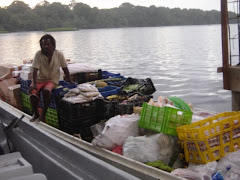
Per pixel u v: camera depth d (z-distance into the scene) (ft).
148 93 19.89
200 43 169.27
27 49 152.76
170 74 62.75
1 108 16.07
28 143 12.05
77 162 9.56
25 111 24.11
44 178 7.77
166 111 14.11
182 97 41.68
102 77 23.97
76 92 18.15
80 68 23.40
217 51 114.73
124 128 15.02
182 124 14.24
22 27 512.63
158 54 112.27
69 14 576.61
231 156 12.78
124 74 67.56
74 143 16.12
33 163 11.73
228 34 21.18
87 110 17.80
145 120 14.90
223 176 12.16
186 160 13.55
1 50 149.28
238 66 21.09
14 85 25.27
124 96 18.51
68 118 18.07
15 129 13.62
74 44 189.37
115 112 17.65
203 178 11.98
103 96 19.10
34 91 18.58
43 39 18.60
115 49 143.13
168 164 13.79
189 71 65.62
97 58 104.83
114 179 8.23
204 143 12.72
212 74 59.26
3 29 500.74
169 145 14.06
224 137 13.17
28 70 23.50
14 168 8.68
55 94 19.38
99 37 288.10
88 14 602.85
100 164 8.74
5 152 13.57
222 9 20.63
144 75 63.93
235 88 20.68
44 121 19.16
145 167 12.65
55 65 19.20
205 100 39.65
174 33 345.31
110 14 637.30
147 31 433.48
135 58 100.48
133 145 13.93
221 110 35.35
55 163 10.12
